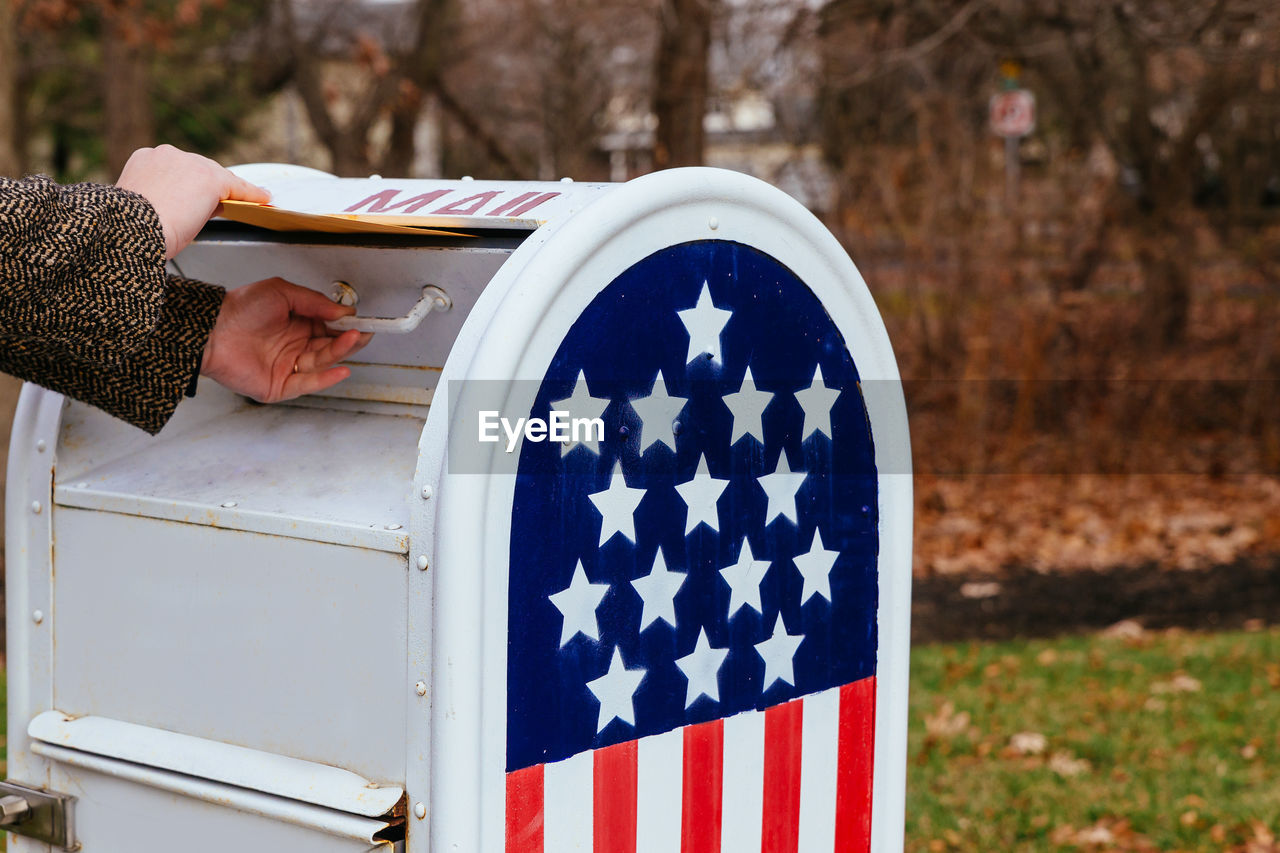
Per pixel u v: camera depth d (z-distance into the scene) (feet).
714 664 5.79
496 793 4.88
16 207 4.40
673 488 5.50
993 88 30.32
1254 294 28.48
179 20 33.09
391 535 4.83
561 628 5.07
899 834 6.89
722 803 5.90
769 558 6.01
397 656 4.86
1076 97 31.86
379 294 5.91
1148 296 27.55
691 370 5.52
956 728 14.64
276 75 37.78
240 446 5.97
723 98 28.43
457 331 5.76
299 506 5.24
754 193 5.67
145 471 5.83
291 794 5.02
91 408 5.95
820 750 6.42
